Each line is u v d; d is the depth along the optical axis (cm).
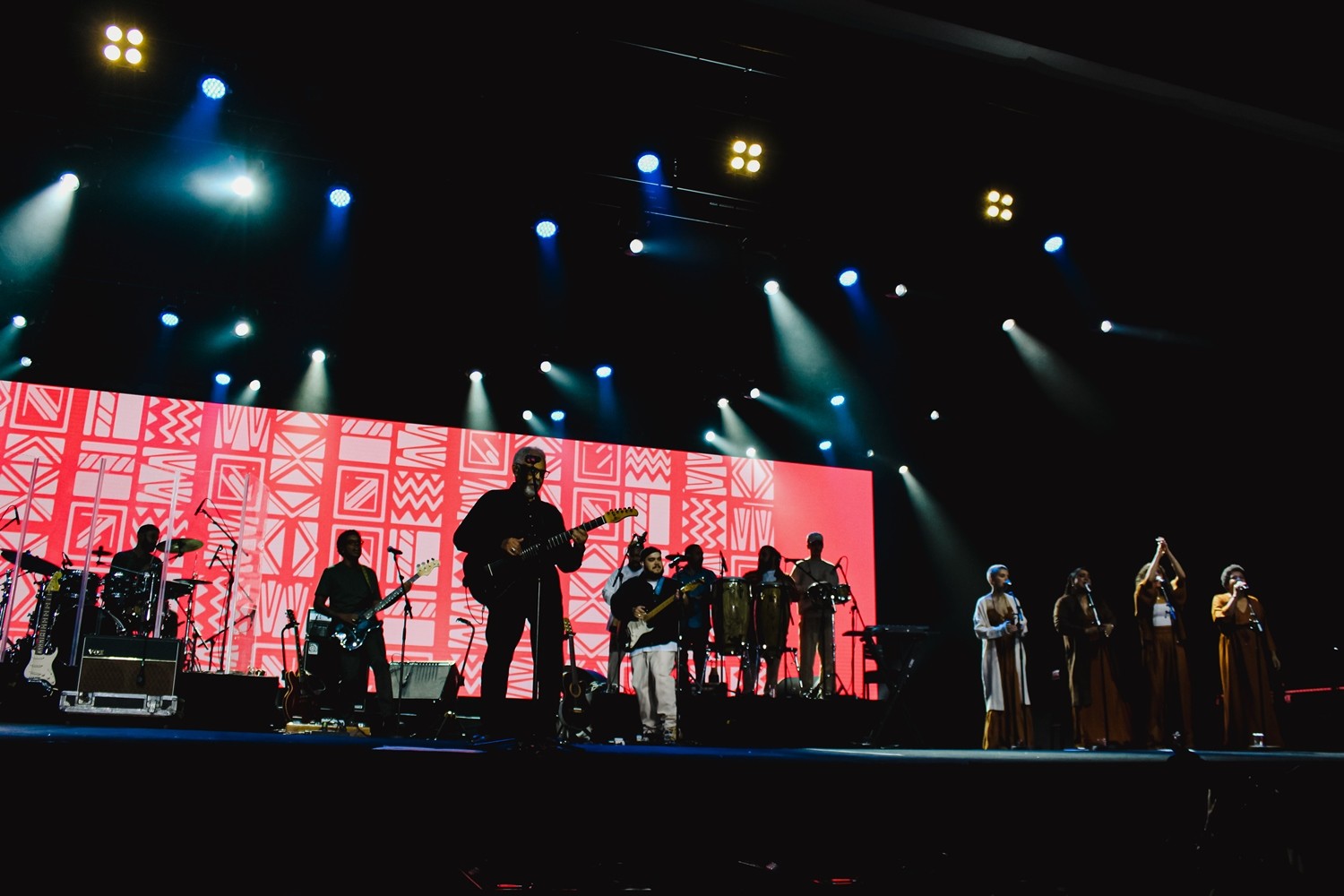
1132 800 527
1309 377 1054
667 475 1227
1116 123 892
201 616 1046
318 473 1117
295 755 417
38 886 383
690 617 905
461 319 1119
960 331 1198
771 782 466
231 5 804
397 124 913
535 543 512
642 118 923
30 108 862
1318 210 972
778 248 1054
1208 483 1144
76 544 1031
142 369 1098
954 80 861
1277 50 763
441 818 425
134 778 400
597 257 1073
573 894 408
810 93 894
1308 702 897
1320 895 530
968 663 1295
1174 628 916
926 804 489
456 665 1021
